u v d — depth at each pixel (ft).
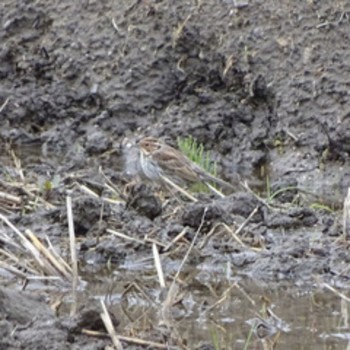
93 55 57.77
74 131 56.24
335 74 54.08
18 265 37.91
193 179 47.67
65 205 42.91
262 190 49.67
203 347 30.66
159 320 33.47
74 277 36.60
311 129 53.52
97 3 58.65
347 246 40.22
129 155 53.62
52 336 29.43
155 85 56.70
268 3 55.93
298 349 31.24
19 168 49.57
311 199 48.49
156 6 57.47
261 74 55.06
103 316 30.68
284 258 39.01
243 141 54.39
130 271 38.63
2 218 40.19
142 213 42.60
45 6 59.26
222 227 41.32
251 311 34.60
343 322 33.63
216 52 55.88
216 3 56.59
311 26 55.21
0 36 59.11
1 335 29.35
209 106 55.67
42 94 57.67
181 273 38.42
